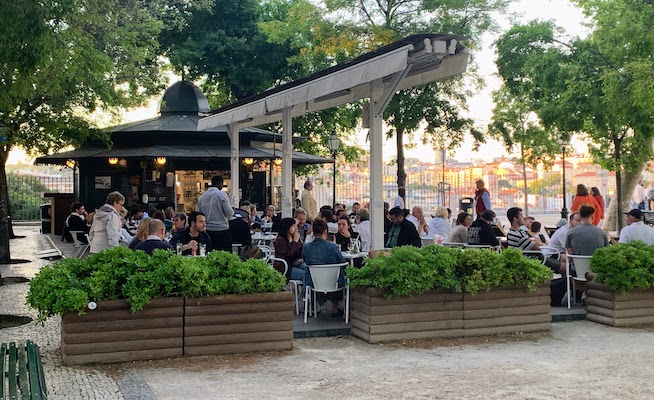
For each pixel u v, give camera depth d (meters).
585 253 10.32
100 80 17.62
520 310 9.01
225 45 29.50
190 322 7.69
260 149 25.78
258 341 7.92
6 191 17.47
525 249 11.51
